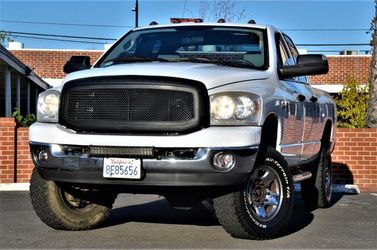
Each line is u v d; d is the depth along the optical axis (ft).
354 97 54.24
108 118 19.31
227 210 19.67
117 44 25.14
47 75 96.37
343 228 23.75
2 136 37.55
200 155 18.61
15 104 100.01
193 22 25.40
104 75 19.75
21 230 22.45
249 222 19.92
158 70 19.62
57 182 21.26
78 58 24.72
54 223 21.89
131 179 19.04
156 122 18.90
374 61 44.27
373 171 39.86
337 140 39.99
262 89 20.63
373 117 44.14
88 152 19.38
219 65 21.70
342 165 39.93
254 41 23.54
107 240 20.86
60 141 19.67
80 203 22.40
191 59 22.36
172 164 18.66
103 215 23.03
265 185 20.76
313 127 26.45
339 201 32.65
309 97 25.90
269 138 21.83
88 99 19.60
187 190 19.67
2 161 37.52
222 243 20.35
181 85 18.94
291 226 24.16
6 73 71.26
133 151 18.89
